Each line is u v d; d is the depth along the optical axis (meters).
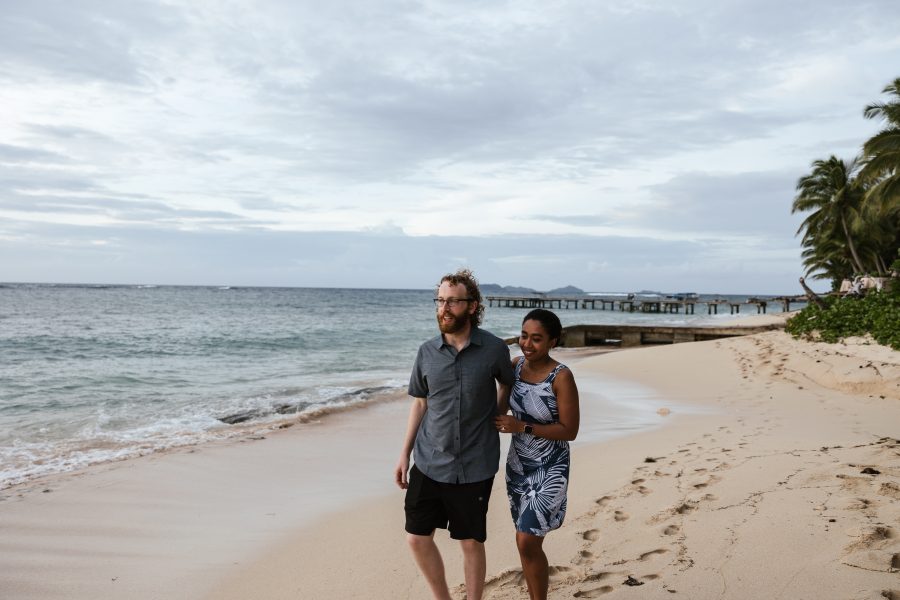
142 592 3.95
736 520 4.08
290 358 20.70
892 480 4.50
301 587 3.92
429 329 35.66
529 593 3.19
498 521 4.83
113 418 10.29
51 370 16.78
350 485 6.41
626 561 3.69
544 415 2.99
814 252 52.69
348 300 118.62
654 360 16.67
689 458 6.13
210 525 5.21
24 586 4.04
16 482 6.50
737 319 45.00
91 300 83.50
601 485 5.41
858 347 12.02
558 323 3.03
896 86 26.95
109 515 5.46
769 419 8.71
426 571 3.14
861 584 3.08
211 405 11.45
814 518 3.93
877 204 27.28
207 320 43.06
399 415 10.39
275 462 7.34
